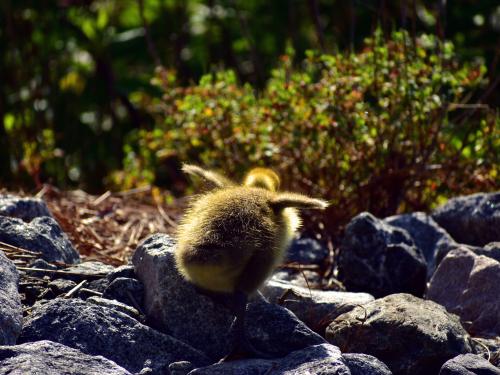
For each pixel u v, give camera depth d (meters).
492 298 8.38
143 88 20.84
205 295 7.19
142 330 6.87
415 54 11.84
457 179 12.30
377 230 9.46
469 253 8.80
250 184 8.41
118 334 6.77
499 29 19.95
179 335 7.15
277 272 9.62
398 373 7.02
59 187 17.94
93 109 21.42
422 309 7.39
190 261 6.69
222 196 7.50
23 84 20.39
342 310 7.79
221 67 13.66
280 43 22.95
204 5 23.47
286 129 11.79
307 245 10.46
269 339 6.95
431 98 11.58
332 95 11.59
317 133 11.70
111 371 6.05
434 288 8.91
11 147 17.72
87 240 10.21
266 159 12.16
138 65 22.88
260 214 7.19
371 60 11.92
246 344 6.73
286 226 7.62
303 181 11.80
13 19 20.69
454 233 10.73
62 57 21.41
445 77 11.66
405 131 11.71
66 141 20.56
